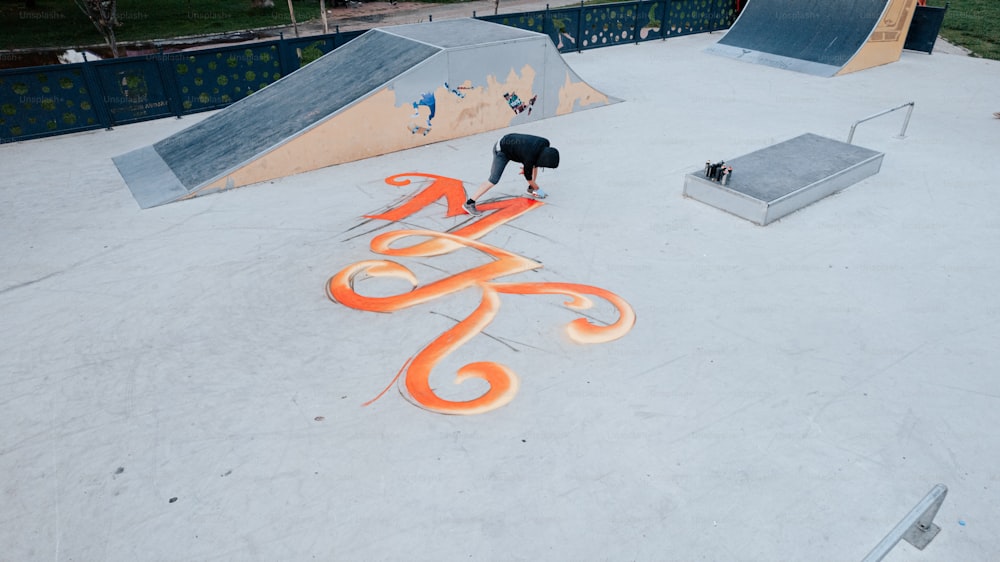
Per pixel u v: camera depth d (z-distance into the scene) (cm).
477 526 334
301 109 868
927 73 1281
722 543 325
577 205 713
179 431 400
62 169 837
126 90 995
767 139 920
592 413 410
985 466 370
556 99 1023
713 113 1046
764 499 350
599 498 350
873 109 1054
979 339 481
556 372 448
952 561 316
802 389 431
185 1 2453
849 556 318
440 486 359
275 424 404
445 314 515
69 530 336
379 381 441
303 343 483
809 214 685
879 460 374
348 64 967
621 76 1287
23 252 622
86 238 651
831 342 479
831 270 575
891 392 428
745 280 561
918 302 527
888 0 1256
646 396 425
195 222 685
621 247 619
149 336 495
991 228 648
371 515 341
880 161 774
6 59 1577
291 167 806
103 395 432
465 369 451
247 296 545
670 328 495
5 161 865
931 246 614
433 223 675
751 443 387
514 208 707
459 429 398
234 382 443
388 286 557
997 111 1034
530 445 386
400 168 833
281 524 337
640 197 733
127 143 940
